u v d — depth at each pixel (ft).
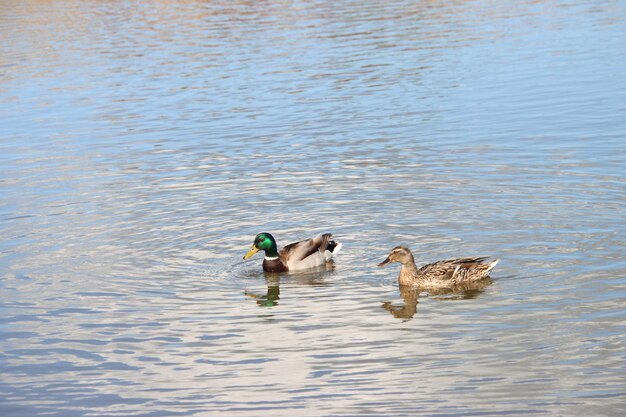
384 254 58.34
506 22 149.79
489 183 70.28
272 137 88.53
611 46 124.57
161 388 42.22
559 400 39.68
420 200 67.26
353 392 41.16
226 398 41.11
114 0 194.80
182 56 134.41
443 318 48.73
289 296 52.95
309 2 181.88
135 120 99.30
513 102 97.30
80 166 82.12
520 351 44.32
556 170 72.59
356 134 87.76
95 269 57.36
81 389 42.50
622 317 47.32
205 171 78.13
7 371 44.55
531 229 60.08
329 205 67.46
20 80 124.88
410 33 143.02
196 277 56.03
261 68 122.72
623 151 76.79
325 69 119.55
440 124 89.81
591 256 55.21
